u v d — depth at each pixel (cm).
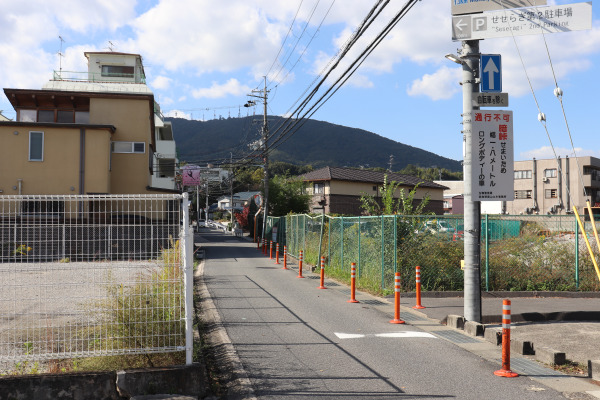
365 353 746
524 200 5728
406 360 712
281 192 4584
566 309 1074
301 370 657
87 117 2941
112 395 531
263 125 4178
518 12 891
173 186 4800
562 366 694
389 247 1373
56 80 3381
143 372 543
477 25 917
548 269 1370
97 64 5259
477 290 943
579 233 1441
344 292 1410
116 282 620
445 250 1378
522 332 888
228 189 9694
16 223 609
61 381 521
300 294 1351
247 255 2848
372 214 1697
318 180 4950
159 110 5406
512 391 585
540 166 5622
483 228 1360
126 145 2909
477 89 958
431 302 1214
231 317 1016
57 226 617
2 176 2539
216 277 1739
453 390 584
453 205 6200
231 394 571
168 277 627
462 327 946
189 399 522
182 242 628
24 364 596
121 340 607
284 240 3203
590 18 857
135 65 5325
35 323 793
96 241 621
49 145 2594
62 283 614
